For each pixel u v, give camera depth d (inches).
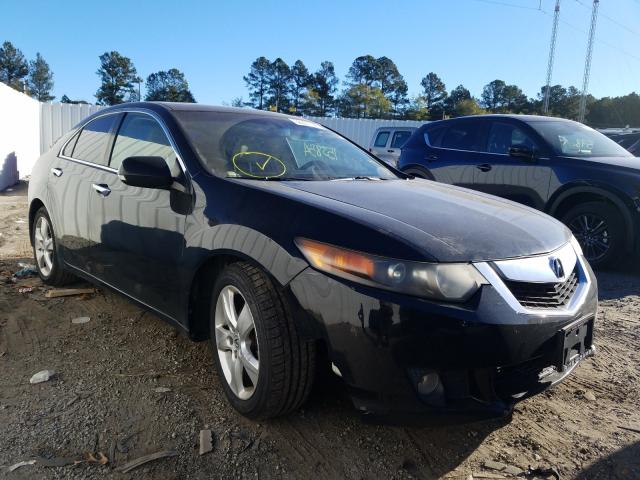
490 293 89.0
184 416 108.9
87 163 159.5
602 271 247.1
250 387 108.4
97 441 99.8
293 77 3735.2
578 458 101.2
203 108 146.4
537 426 111.7
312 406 113.9
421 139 319.9
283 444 101.3
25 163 673.6
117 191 138.7
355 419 110.1
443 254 88.8
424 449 102.2
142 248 129.4
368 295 87.3
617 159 257.6
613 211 237.8
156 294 127.3
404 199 113.8
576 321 99.9
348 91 3334.2
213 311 114.6
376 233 91.4
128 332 150.1
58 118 796.0
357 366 88.8
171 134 131.3
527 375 95.3
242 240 103.3
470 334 85.6
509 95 4173.2
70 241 162.6
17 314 160.7
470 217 106.3
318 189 115.1
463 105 3555.6
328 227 95.1
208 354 137.9
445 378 88.1
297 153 141.8
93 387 119.3
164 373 126.9
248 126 144.5
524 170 263.7
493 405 89.8
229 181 114.7
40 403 112.0
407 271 87.0
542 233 108.2
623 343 158.4
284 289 95.8
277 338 97.6
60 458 94.6
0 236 274.1
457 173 291.1
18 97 623.2
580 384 131.3
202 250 110.7
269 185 114.3
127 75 3235.7
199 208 114.3
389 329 86.0
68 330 150.4
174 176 123.2
